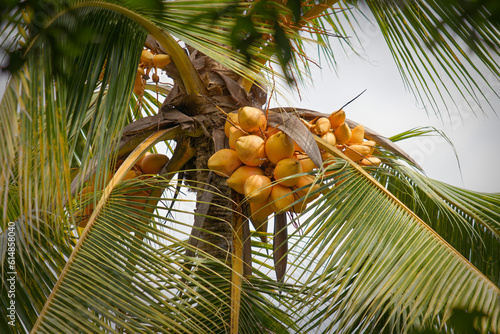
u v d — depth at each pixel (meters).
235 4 2.04
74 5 4.36
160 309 4.78
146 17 4.87
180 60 5.51
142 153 5.47
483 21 1.79
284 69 1.95
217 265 5.55
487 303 4.73
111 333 4.74
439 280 4.89
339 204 5.16
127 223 5.08
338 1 5.58
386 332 5.21
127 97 4.94
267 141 5.28
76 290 4.74
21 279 4.98
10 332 4.86
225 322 5.08
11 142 4.15
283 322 5.43
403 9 4.84
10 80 3.90
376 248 5.01
